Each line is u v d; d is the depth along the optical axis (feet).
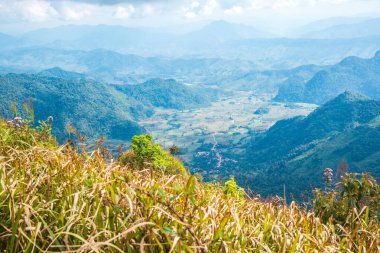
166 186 11.26
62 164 10.80
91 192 8.86
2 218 7.68
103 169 11.50
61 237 7.29
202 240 8.11
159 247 7.55
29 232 7.44
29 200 8.27
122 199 8.66
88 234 7.77
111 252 7.11
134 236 7.47
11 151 12.29
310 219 12.45
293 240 10.01
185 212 9.38
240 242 8.87
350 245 10.80
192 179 8.59
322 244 10.37
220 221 9.32
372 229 12.98
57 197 8.97
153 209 8.20
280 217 12.74
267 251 8.66
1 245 7.16
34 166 10.89
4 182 8.78
